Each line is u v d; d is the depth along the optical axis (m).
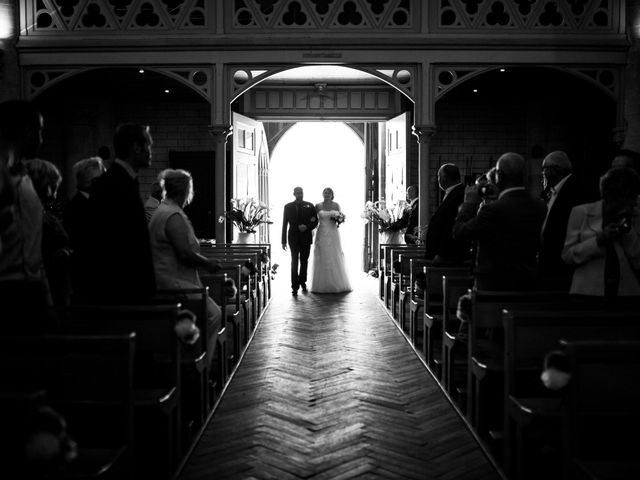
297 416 4.95
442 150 14.52
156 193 7.42
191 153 14.66
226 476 3.80
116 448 2.87
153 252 5.04
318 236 12.63
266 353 7.18
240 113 14.71
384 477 3.79
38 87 10.59
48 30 10.55
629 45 10.38
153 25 11.41
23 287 3.00
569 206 4.93
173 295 4.60
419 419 4.88
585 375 2.66
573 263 3.89
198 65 10.61
